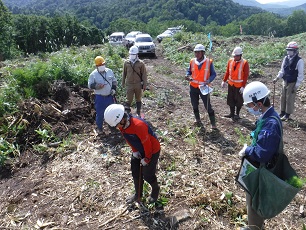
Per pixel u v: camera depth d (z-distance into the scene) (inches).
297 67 271.3
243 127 268.7
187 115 293.3
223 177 190.2
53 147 233.8
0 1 1391.5
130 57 263.4
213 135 248.7
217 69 512.1
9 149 231.3
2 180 206.7
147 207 166.7
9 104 272.4
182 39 813.2
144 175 157.2
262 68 512.4
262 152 112.1
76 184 189.5
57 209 170.9
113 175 195.3
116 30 3211.1
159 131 247.3
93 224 158.6
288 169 117.2
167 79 451.8
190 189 179.3
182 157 211.8
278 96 370.0
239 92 271.6
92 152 223.3
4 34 1248.2
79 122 265.9
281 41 747.4
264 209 117.4
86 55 514.3
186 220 157.1
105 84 234.7
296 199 172.2
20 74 307.0
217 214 161.3
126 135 148.3
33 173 208.8
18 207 176.1
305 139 251.9
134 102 313.7
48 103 280.7
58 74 321.7
